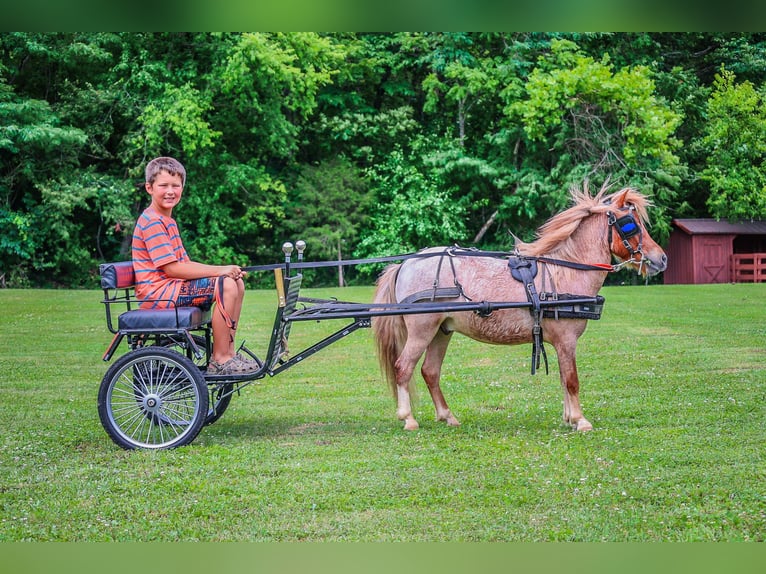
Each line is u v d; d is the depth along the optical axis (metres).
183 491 5.91
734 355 11.94
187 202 30.38
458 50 32.19
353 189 32.25
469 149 33.56
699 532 5.05
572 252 7.78
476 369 11.41
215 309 7.20
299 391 9.98
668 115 29.52
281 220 31.67
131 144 29.78
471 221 33.94
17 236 29.19
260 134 31.59
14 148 27.81
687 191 33.78
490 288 7.61
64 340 14.27
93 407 9.03
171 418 7.56
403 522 5.26
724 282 32.19
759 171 32.47
